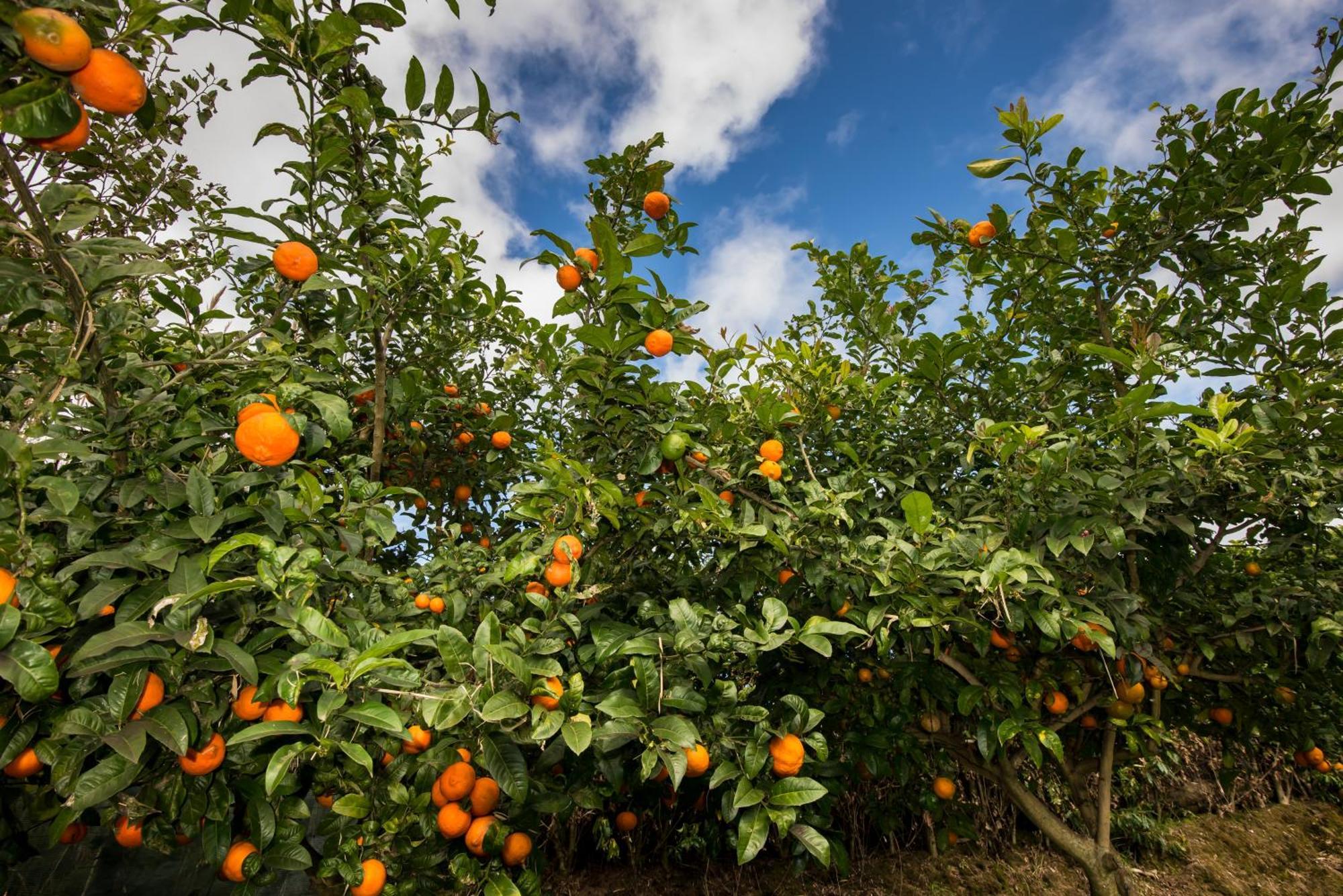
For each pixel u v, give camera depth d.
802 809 2.35
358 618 1.95
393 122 2.17
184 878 2.40
